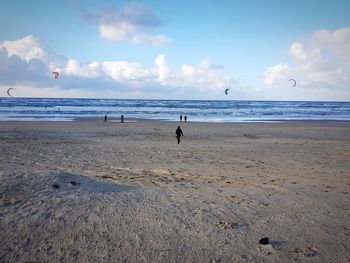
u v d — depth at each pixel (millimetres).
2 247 4492
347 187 9164
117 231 5062
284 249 4777
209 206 6430
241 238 5066
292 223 5793
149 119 48906
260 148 19047
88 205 5895
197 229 5289
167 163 13359
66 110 71750
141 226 5270
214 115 64938
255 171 11812
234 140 23453
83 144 19219
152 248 4648
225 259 4445
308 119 55625
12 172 7008
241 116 62781
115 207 5922
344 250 4809
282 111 87688
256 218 5945
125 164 12742
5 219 5191
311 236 5262
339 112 85500
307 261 4457
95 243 4707
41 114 56500
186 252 4586
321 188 8867
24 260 4250
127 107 96938
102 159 13930
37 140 20906
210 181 9258
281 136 26859
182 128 32781
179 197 6906
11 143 18969
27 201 5852
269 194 7773
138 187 7496
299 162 14367
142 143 20641
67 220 5285
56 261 4262
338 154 17125
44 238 4770
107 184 7402
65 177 7219
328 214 6375
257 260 4441
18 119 43906
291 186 8984
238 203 6785
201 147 19125
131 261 4328
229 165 13148
